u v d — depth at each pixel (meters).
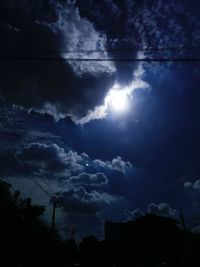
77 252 59.62
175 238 36.84
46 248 34.16
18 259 25.55
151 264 34.09
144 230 38.25
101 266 51.66
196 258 24.20
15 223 25.27
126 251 38.75
